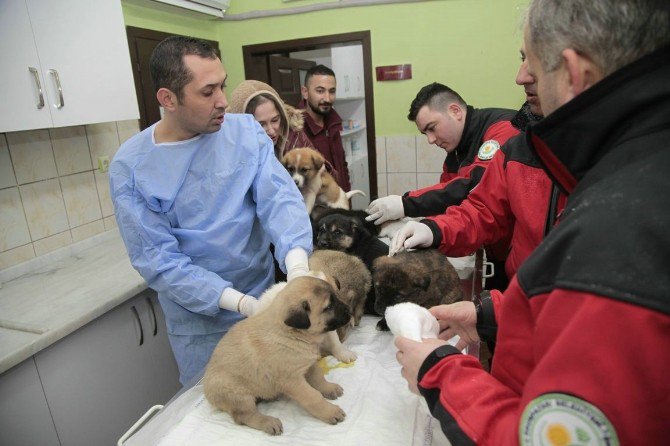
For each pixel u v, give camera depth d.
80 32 2.50
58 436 2.05
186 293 1.59
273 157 1.75
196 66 1.41
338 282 1.48
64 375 2.06
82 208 2.99
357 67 5.73
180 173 1.61
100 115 2.65
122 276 2.51
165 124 1.59
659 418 0.50
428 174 4.35
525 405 0.56
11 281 2.51
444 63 4.03
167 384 2.70
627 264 0.51
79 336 2.13
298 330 1.16
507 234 1.78
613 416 0.49
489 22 3.85
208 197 1.66
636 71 0.58
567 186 0.75
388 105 4.27
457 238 1.73
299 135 3.36
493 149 2.13
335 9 4.15
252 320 1.26
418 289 1.62
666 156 0.55
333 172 3.40
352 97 5.67
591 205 0.56
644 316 0.49
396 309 1.10
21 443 1.90
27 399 1.91
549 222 1.25
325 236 2.07
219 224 1.66
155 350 2.60
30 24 2.23
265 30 4.38
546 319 0.57
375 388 1.23
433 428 1.06
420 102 2.62
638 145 0.57
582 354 0.51
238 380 1.17
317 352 1.21
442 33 3.97
